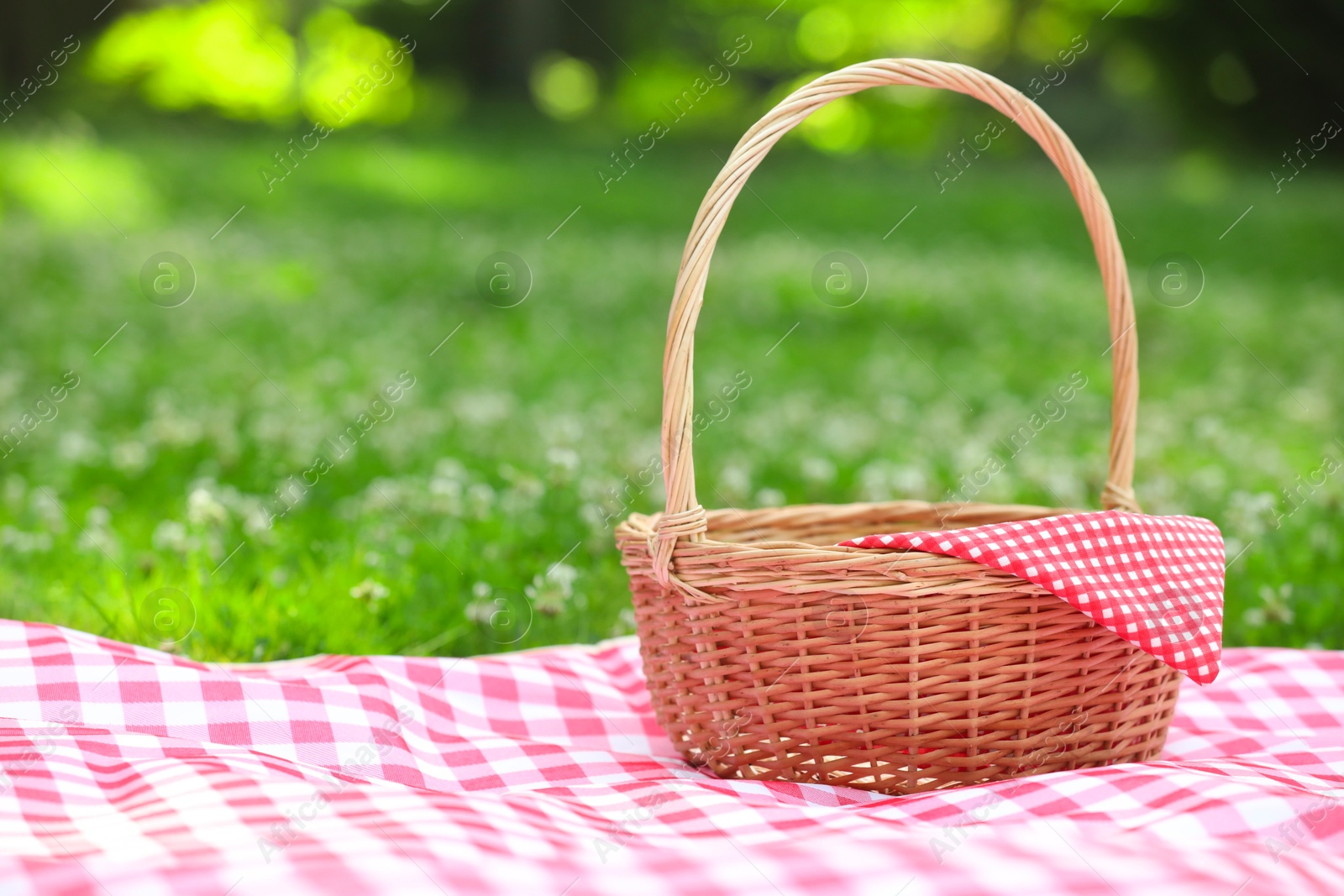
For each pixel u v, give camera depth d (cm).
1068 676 143
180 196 965
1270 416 476
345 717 162
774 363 597
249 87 1336
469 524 282
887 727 141
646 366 588
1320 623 234
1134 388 172
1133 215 1025
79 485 339
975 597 139
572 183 1198
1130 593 141
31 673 160
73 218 856
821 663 142
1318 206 1048
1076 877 103
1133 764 138
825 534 200
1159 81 1366
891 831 116
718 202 146
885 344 649
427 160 1239
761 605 143
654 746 177
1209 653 141
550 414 463
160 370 514
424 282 773
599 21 1664
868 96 1617
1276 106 1280
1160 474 340
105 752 139
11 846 112
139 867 101
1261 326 673
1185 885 102
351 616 222
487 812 119
